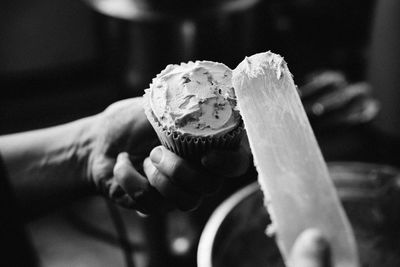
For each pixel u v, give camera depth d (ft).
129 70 2.76
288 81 1.24
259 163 1.15
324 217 1.09
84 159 1.73
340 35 3.64
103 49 2.97
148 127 1.59
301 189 1.12
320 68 3.68
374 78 2.96
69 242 2.91
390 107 2.90
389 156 3.11
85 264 2.80
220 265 1.64
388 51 2.76
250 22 2.64
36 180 1.76
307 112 3.16
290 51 3.54
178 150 1.34
